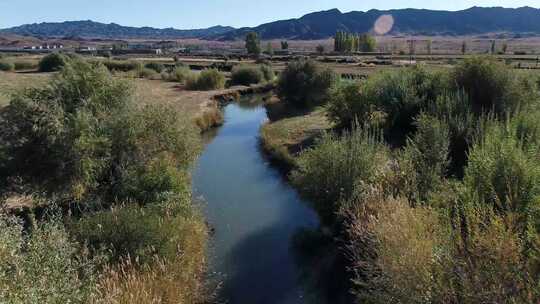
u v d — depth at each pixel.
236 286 8.43
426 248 5.12
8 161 9.90
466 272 4.26
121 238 7.44
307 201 11.34
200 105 29.62
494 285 3.92
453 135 10.84
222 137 22.55
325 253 9.39
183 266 7.59
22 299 3.95
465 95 14.09
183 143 12.41
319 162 10.34
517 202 5.70
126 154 11.18
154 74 55.56
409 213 6.24
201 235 9.49
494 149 7.10
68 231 7.29
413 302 4.66
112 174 11.09
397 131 16.64
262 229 10.96
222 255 9.63
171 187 10.86
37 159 10.04
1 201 9.81
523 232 5.14
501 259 4.16
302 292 8.18
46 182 10.16
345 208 8.92
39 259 4.79
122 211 8.28
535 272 4.16
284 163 16.52
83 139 9.96
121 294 5.67
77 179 10.18
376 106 17.73
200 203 12.45
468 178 6.74
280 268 9.05
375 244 6.61
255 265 9.20
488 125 10.68
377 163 9.92
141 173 11.03
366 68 56.44
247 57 102.56
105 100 11.47
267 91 43.78
